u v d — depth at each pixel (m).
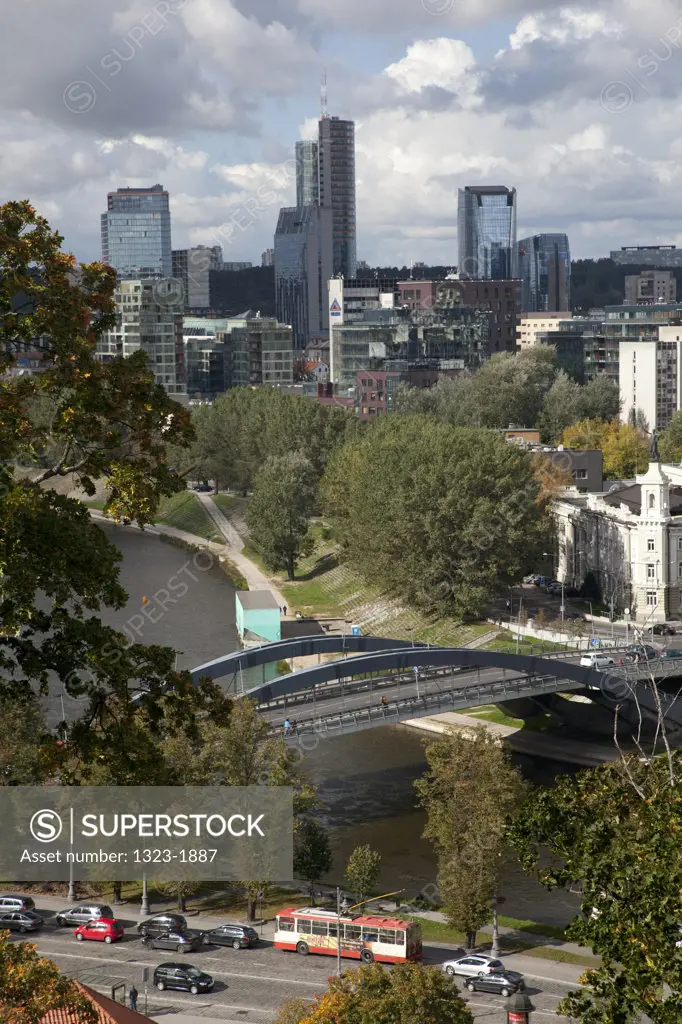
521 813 52.00
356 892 131.75
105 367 57.53
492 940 124.75
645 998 44.06
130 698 56.41
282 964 117.94
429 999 83.06
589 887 47.97
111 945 122.44
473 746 131.50
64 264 55.91
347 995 83.12
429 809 130.50
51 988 53.94
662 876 44.50
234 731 131.12
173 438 58.88
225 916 130.88
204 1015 105.88
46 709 169.38
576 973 115.88
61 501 56.72
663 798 47.50
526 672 177.75
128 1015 59.91
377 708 170.38
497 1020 104.94
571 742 191.38
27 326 55.50
